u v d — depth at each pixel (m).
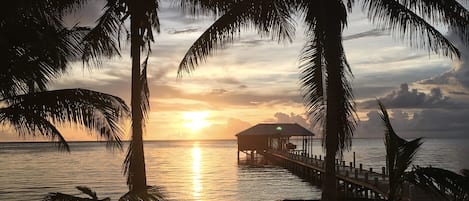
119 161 86.38
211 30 11.27
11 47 7.18
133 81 10.92
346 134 11.32
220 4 11.16
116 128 7.57
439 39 10.68
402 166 9.20
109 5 10.83
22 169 65.25
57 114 7.07
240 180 48.28
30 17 7.44
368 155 110.56
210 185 43.88
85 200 6.83
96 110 7.26
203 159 95.81
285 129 63.56
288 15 11.64
